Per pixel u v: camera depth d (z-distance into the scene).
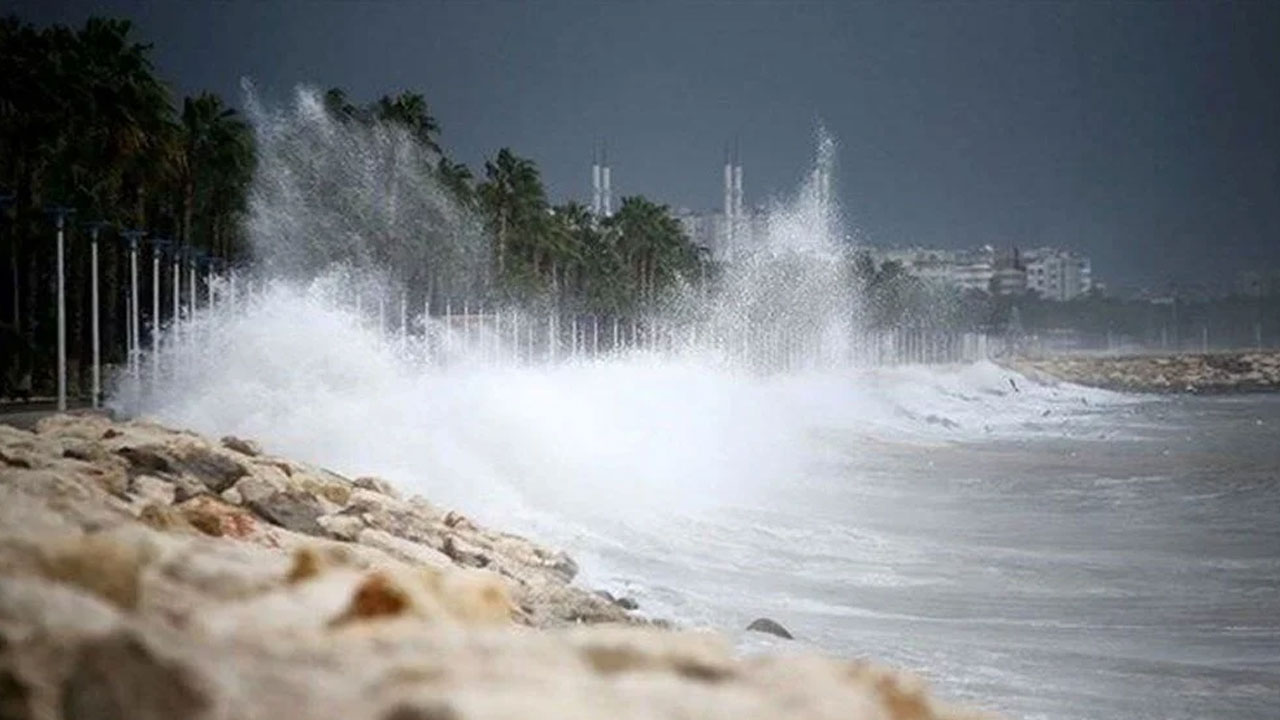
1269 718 56.16
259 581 24.16
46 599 18.17
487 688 15.62
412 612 20.83
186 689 15.13
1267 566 98.75
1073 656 66.69
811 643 65.69
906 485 158.50
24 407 158.88
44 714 15.02
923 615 77.31
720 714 15.73
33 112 195.00
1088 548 108.38
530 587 64.06
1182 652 69.00
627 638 18.44
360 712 15.38
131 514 47.34
